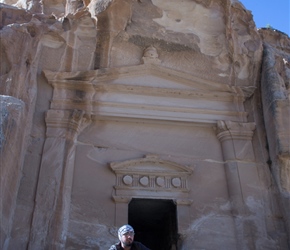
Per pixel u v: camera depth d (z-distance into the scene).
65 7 12.78
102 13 10.48
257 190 9.64
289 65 11.34
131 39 10.88
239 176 9.76
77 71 10.24
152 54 10.89
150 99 10.54
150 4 11.27
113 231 8.74
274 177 9.77
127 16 10.75
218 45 11.29
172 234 9.79
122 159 9.71
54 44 10.41
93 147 9.74
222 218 9.32
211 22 11.47
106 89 10.36
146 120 10.33
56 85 10.09
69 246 8.35
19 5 13.72
